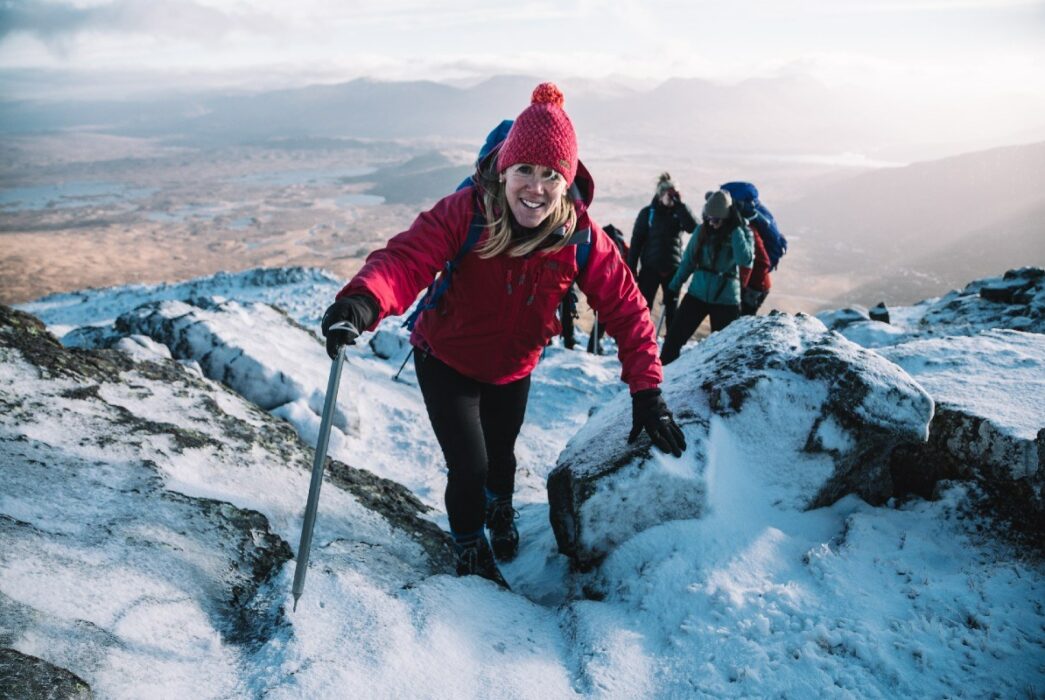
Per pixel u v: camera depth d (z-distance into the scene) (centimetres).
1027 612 179
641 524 236
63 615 151
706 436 246
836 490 249
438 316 227
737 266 570
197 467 251
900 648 169
